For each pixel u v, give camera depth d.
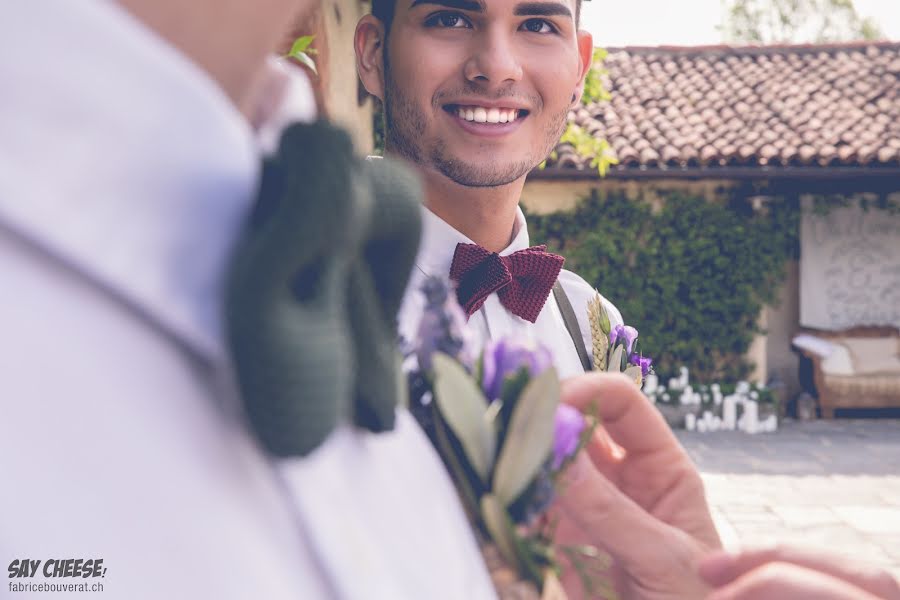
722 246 11.15
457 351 0.58
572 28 1.43
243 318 0.27
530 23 1.38
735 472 7.96
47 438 0.25
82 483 0.25
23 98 0.25
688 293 11.14
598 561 0.66
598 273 11.06
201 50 0.31
